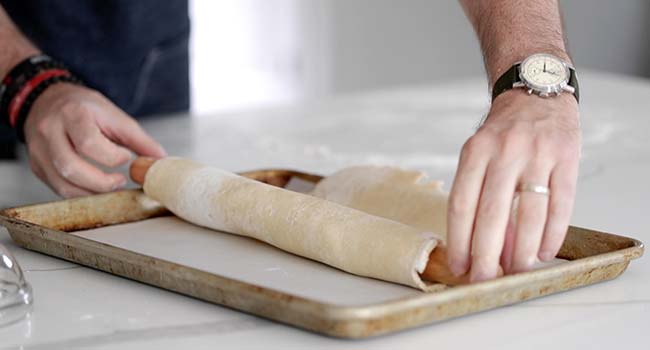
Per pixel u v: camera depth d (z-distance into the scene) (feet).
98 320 2.89
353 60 13.92
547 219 2.92
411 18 13.28
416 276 3.04
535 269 2.94
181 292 3.04
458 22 12.89
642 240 3.82
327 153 5.41
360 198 3.86
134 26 6.29
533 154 2.90
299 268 3.34
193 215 3.82
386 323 2.63
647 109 6.66
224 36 15.69
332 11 13.99
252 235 3.62
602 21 12.15
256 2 15.20
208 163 5.12
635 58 11.94
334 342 2.71
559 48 3.42
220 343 2.72
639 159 5.30
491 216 2.85
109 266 3.23
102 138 4.18
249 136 5.85
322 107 6.83
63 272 3.34
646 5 11.71
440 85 7.66
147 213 4.02
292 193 3.59
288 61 14.96
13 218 3.56
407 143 5.64
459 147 5.54
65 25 6.13
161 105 6.67
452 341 2.73
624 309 3.00
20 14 6.11
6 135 5.49
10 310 2.89
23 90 4.55
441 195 3.76
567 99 3.19
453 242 2.90
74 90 4.50
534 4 3.61
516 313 2.95
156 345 2.71
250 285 2.76
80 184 4.20
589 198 4.48
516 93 3.21
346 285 3.15
